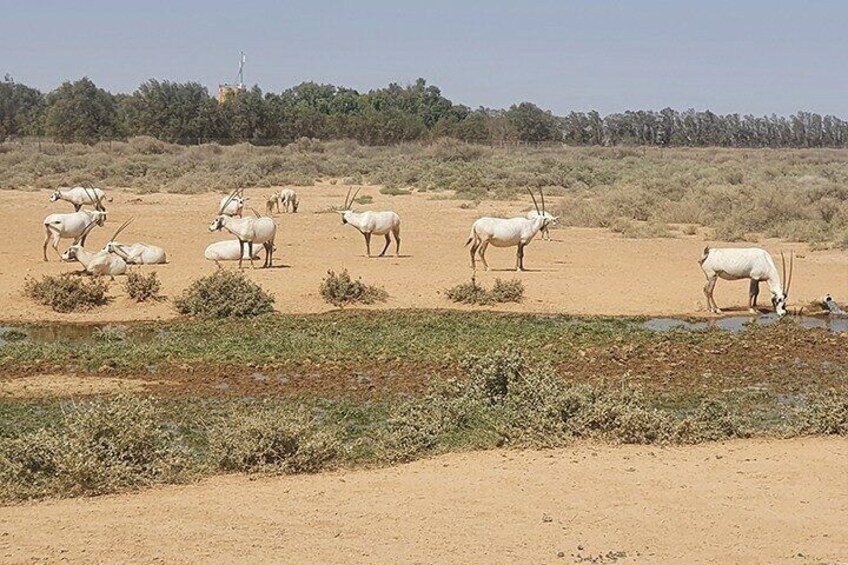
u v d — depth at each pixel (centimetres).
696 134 12800
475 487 1042
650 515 960
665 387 1591
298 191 5181
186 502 995
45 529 912
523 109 12100
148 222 3578
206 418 1368
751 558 860
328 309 2191
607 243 3262
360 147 8725
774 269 2214
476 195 4912
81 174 5744
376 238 3275
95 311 2128
